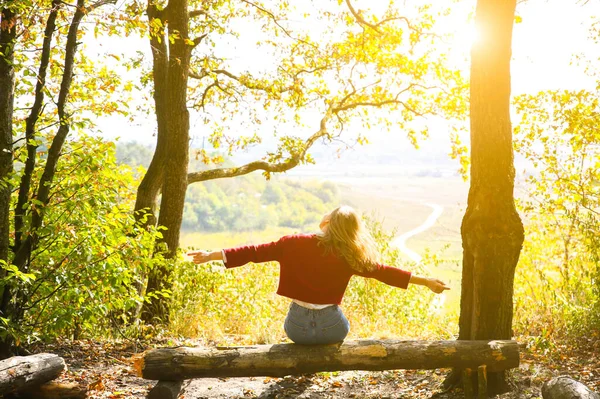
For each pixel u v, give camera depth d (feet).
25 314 21.12
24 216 20.07
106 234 21.62
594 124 30.40
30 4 19.26
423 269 35.53
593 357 19.26
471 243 15.92
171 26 30.78
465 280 16.38
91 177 21.84
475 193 15.92
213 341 25.96
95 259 20.98
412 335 28.60
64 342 23.07
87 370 19.39
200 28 43.19
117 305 22.24
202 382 18.12
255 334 26.61
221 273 31.24
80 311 20.40
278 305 34.04
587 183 29.91
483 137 15.71
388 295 33.50
